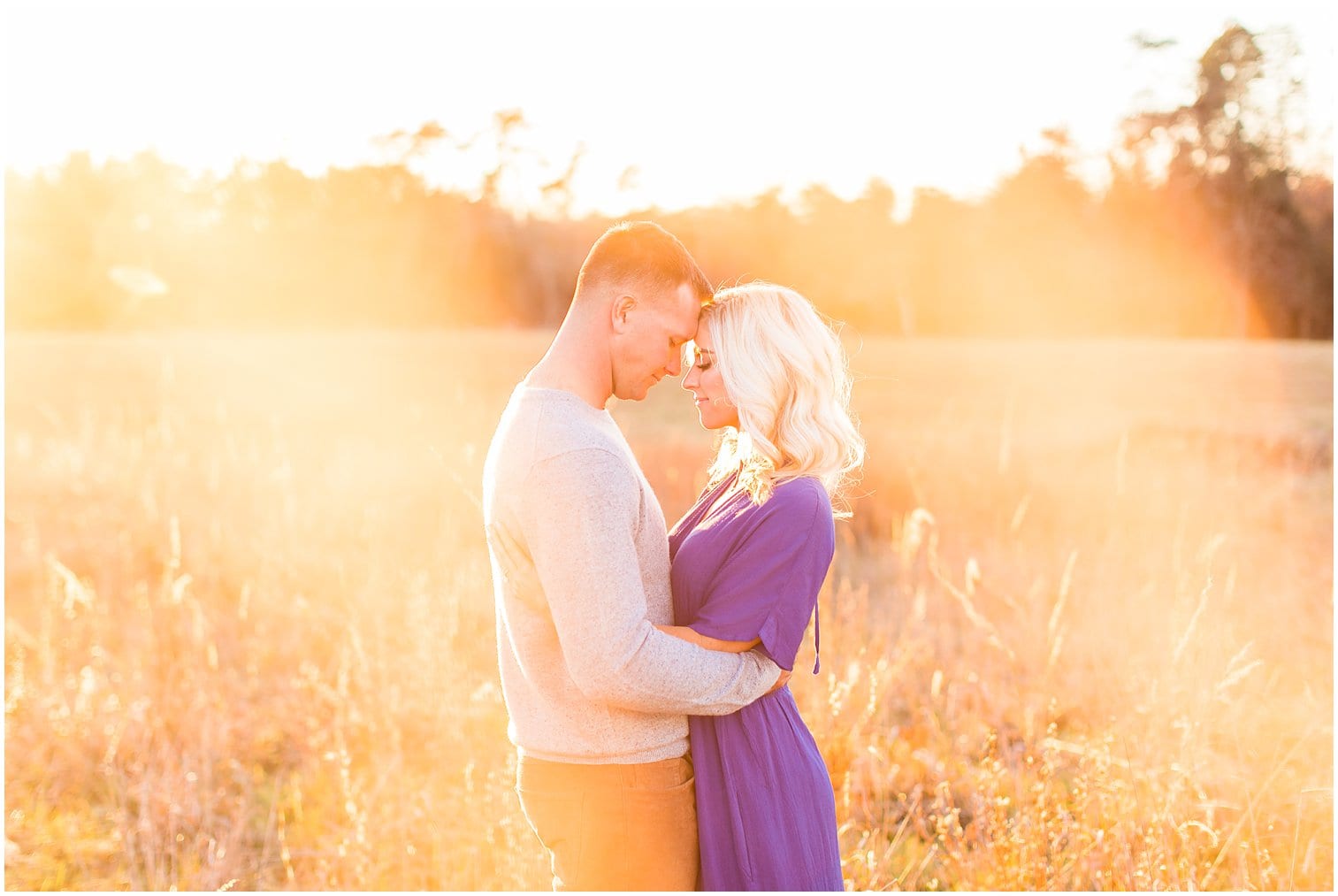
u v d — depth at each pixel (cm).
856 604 447
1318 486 748
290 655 414
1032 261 3241
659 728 178
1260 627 422
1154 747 301
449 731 329
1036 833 262
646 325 183
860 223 3222
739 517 179
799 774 183
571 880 177
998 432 1066
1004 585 477
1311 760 315
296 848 298
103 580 490
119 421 973
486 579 454
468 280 3912
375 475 710
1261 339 3259
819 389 185
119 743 345
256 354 2188
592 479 163
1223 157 3359
